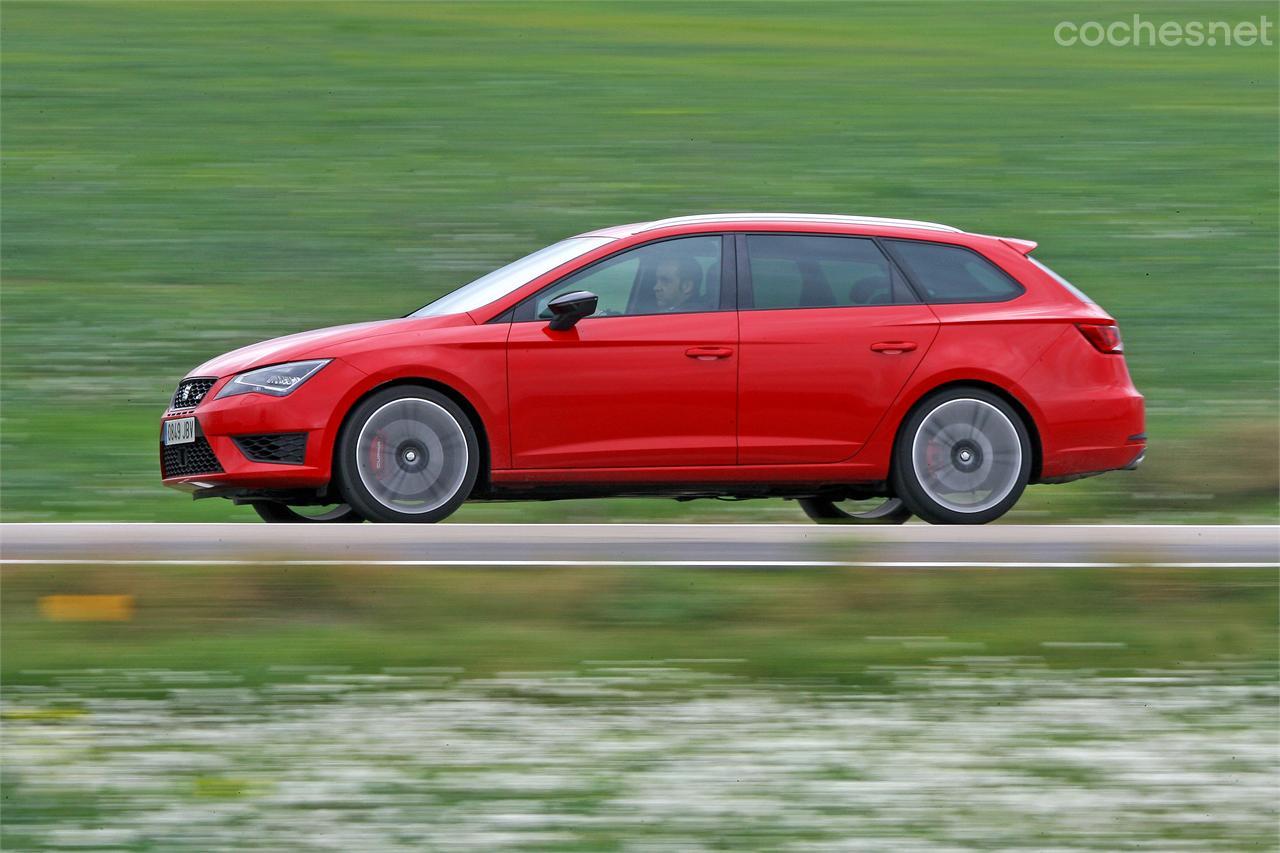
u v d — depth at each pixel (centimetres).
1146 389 4572
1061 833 1755
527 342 2672
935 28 9700
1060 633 2328
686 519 3562
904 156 6950
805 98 7862
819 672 2216
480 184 6450
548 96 7781
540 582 2312
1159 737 2039
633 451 2689
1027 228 6069
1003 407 2786
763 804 1811
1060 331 2812
